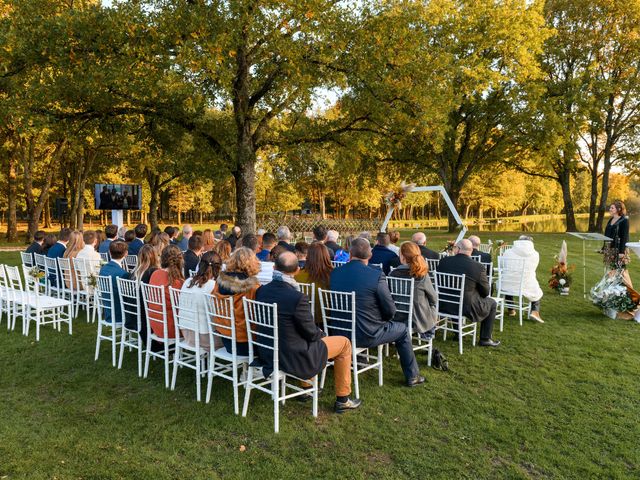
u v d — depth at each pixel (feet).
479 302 19.13
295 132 49.85
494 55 76.79
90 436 12.26
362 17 43.11
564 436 12.30
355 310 14.67
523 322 23.98
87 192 125.80
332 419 13.37
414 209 228.63
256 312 13.03
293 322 12.59
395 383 16.06
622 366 17.37
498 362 18.01
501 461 11.19
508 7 70.95
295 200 144.97
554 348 19.62
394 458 11.30
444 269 19.47
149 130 49.80
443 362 17.21
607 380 16.07
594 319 24.48
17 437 12.19
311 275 16.16
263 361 13.12
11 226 87.81
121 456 11.30
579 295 30.48
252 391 15.48
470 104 81.97
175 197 152.76
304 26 38.19
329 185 139.74
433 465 10.98
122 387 15.66
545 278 36.99
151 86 36.55
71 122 43.24
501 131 84.89
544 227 134.31
